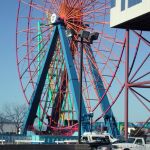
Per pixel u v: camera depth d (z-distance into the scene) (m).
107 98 67.94
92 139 49.28
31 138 62.59
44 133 77.25
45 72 73.62
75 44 68.62
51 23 71.25
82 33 41.16
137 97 51.00
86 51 66.50
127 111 51.09
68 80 69.12
